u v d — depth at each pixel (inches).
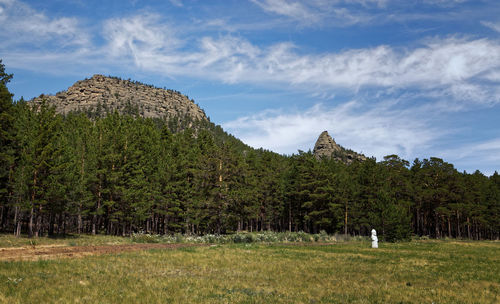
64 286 406.6
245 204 2076.8
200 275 538.3
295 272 608.7
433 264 764.0
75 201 1657.2
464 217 3016.7
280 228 3329.2
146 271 541.0
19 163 1403.8
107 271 515.8
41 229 1686.8
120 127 2380.7
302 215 2797.7
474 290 483.8
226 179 1993.1
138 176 1941.4
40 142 1471.5
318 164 2719.0
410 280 558.3
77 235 1708.9
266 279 536.4
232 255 812.6
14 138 1502.2
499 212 2891.2
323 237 1595.7
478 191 2925.7
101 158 1881.2
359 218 2425.0
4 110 1480.1
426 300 418.6
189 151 2529.5
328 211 2518.5
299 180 2726.4
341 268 669.9
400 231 1593.3
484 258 914.1
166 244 1096.8
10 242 973.8
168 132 2901.1
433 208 2787.9
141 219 1935.3
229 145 2122.3
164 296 388.5
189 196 2111.2
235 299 392.8
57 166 1496.1
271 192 2844.5
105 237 1593.3
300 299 408.5
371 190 2373.3
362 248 1157.7
